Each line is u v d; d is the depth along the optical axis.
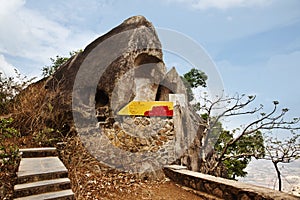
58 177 3.06
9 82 5.77
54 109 5.48
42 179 2.94
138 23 6.90
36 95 5.69
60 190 2.88
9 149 3.43
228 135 8.41
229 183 3.55
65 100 5.62
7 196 2.77
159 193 4.12
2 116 5.08
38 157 3.81
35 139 4.48
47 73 8.30
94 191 3.59
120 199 3.58
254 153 7.51
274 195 2.87
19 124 5.02
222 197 3.57
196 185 4.15
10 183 2.97
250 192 3.11
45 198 2.58
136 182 4.47
